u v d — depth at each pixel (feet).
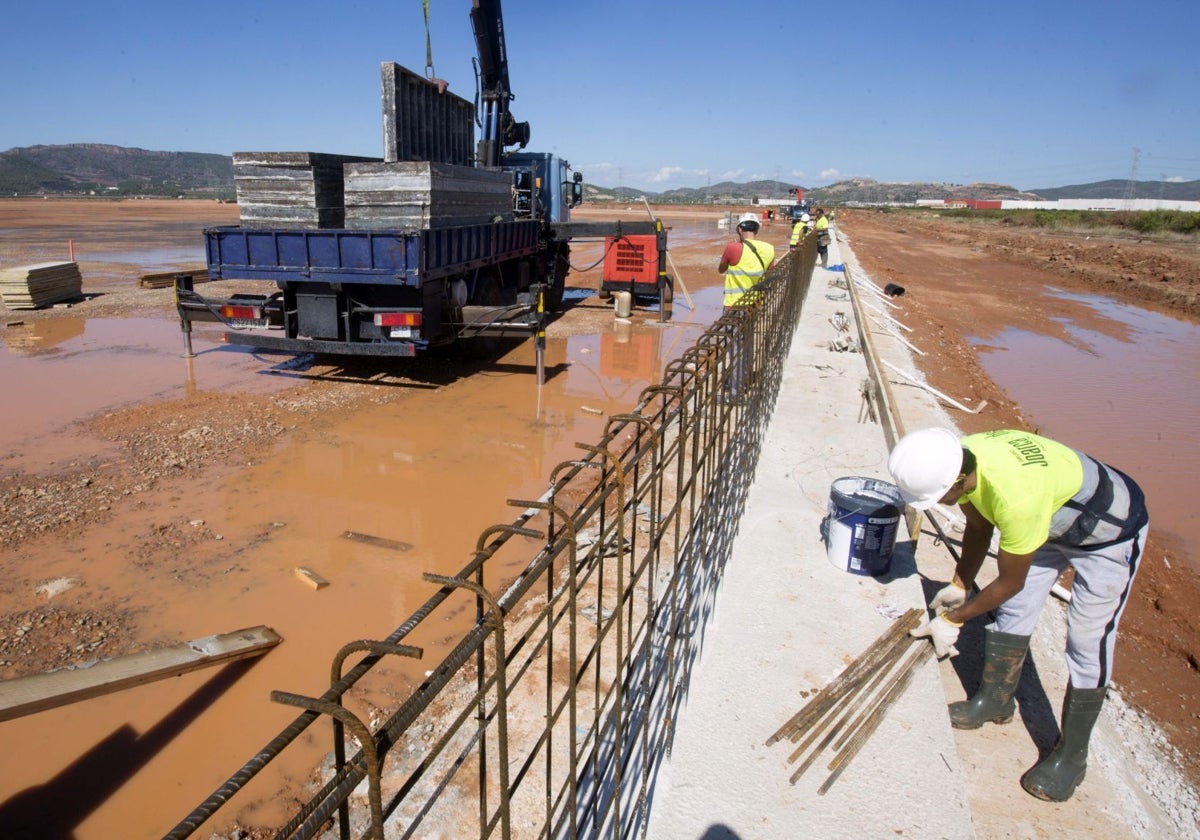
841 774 9.52
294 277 27.27
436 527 18.20
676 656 11.81
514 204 39.55
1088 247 113.29
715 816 8.84
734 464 15.64
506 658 5.47
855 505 13.82
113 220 133.69
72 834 9.67
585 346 38.45
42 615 13.98
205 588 15.15
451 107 36.68
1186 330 53.88
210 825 9.78
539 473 21.70
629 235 45.29
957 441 9.52
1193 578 18.54
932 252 109.91
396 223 27.96
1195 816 10.46
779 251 89.56
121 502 18.83
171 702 12.01
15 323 39.27
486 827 5.44
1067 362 42.73
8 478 19.94
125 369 31.27
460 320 30.30
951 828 8.86
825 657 11.80
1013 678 10.93
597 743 7.55
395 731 4.06
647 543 16.61
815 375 28.99
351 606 14.75
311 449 22.94
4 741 11.13
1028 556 9.35
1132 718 12.78
